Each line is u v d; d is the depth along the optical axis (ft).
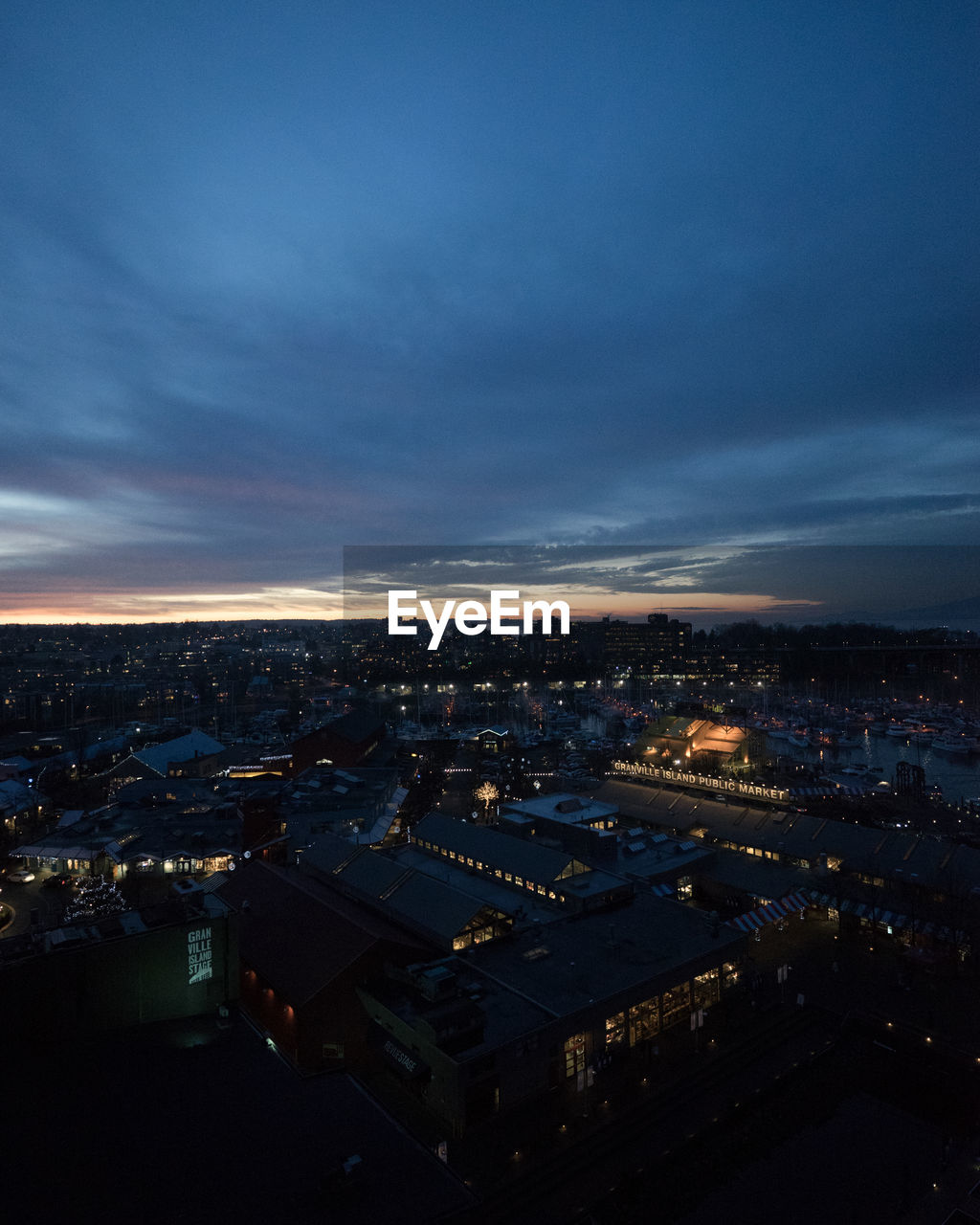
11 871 288.71
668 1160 135.13
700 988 183.83
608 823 283.18
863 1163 134.41
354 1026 164.96
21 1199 95.61
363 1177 102.99
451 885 226.79
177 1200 96.99
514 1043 146.20
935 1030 171.01
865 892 229.04
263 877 218.18
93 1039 136.05
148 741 629.10
